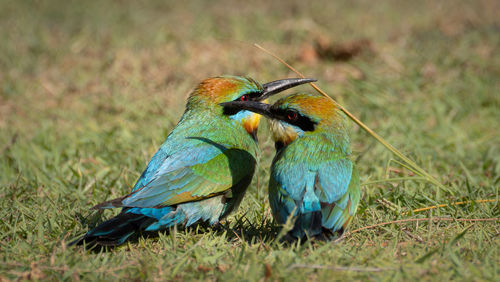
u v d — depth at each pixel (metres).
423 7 30.44
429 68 20.83
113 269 8.34
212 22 27.84
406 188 12.02
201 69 21.39
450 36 24.33
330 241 9.04
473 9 29.25
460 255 8.58
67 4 33.53
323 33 25.14
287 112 10.20
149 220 9.67
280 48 23.48
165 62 22.22
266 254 8.80
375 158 14.12
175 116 17.44
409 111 17.47
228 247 9.39
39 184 12.85
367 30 25.77
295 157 9.57
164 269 8.34
